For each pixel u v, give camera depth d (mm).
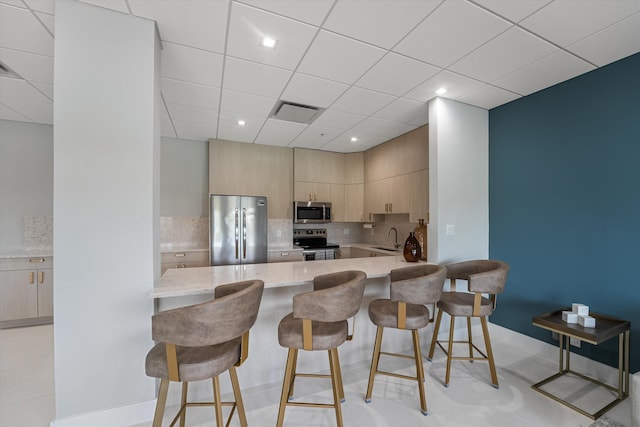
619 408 1884
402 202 4004
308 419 1787
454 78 2395
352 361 2502
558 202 2484
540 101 2621
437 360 2555
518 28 1762
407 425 1740
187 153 4410
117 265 1638
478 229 2990
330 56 2064
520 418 1805
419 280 1840
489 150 3068
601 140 2213
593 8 1584
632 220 2051
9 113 3328
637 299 2029
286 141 4395
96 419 1607
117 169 1641
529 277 2697
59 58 1557
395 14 1638
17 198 3627
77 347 1583
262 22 1705
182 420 1544
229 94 2697
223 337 1267
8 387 2127
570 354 2383
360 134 4000
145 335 1687
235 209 4105
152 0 1536
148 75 1688
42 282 3375
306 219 4805
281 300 2234
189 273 2174
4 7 1577
